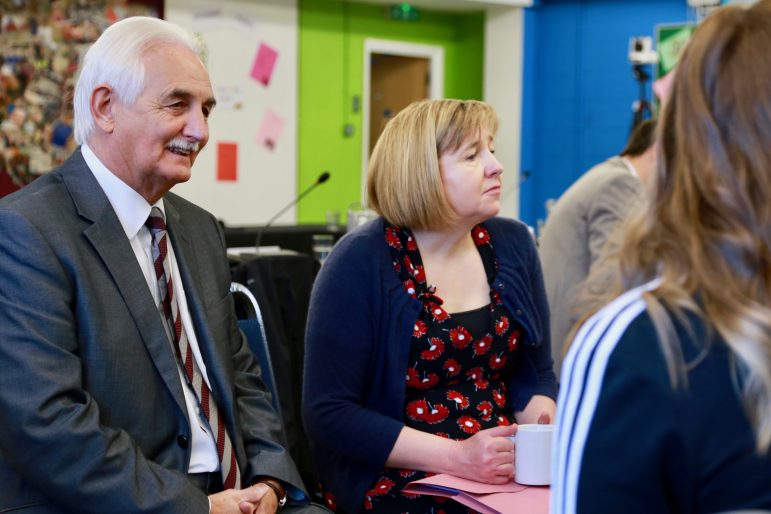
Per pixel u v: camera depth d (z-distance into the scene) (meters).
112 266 1.51
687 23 6.32
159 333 1.54
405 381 1.77
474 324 1.80
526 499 1.50
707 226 0.77
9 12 5.88
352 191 7.49
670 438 0.72
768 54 0.76
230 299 1.79
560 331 2.68
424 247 1.83
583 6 7.40
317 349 1.78
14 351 1.38
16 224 1.42
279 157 7.02
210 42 6.59
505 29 7.59
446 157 1.75
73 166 1.57
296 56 7.04
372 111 7.72
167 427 1.54
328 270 1.81
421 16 7.76
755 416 0.70
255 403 1.76
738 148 0.76
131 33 1.56
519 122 7.58
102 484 1.38
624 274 0.83
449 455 1.64
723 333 0.72
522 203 7.65
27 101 6.00
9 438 1.38
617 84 7.32
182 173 1.60
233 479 1.60
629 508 0.74
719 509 0.72
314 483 2.55
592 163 7.49
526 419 1.87
